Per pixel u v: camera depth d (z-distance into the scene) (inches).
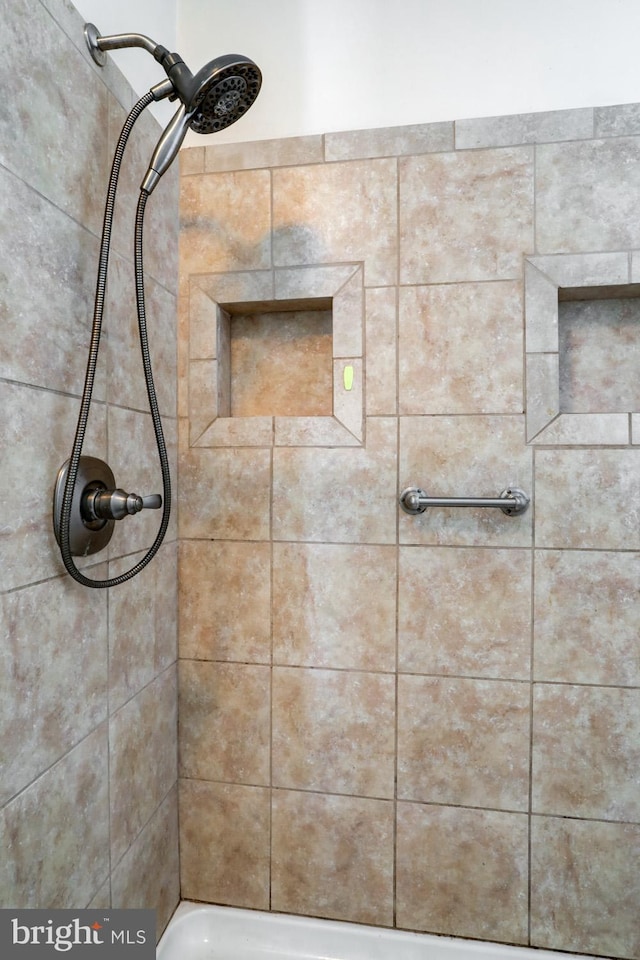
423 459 41.8
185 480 45.0
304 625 43.5
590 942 40.2
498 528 41.0
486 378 41.0
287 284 43.3
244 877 44.5
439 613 41.8
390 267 42.1
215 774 44.8
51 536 28.3
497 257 40.8
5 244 24.7
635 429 39.5
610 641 39.9
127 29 36.6
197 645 45.0
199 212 44.6
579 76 40.4
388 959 41.8
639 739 39.5
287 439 43.6
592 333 42.4
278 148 43.5
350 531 42.8
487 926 41.4
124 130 29.6
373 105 42.6
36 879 27.2
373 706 42.6
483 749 41.3
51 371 28.3
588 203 39.8
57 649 28.9
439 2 42.1
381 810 42.6
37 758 27.2
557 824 40.6
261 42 44.4
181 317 44.9
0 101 24.4
